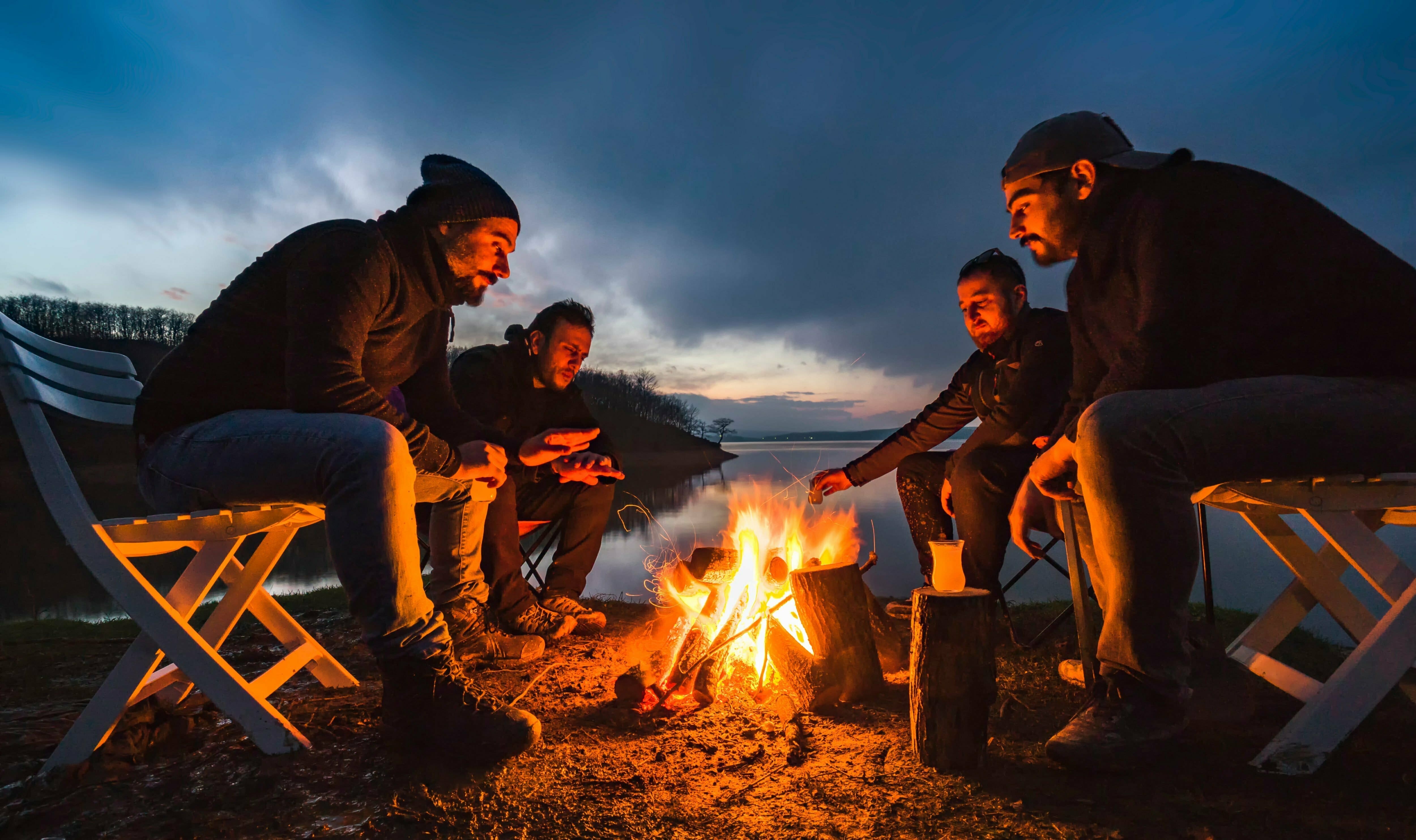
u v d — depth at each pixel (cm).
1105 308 188
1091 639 199
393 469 165
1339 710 152
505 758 169
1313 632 313
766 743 186
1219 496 184
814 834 136
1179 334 156
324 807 146
